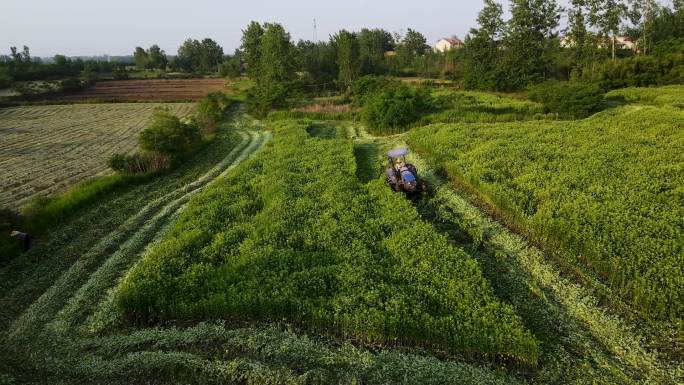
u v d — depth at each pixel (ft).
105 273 41.88
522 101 139.03
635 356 28.22
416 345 30.14
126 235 51.24
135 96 226.38
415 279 35.78
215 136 114.21
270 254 40.40
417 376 26.86
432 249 40.04
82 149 103.76
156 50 373.40
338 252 40.52
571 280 37.37
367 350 29.78
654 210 44.70
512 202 48.34
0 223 48.57
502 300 34.37
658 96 122.11
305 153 78.89
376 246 41.83
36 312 36.09
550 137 78.07
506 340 27.99
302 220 48.32
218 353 30.30
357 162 79.71
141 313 34.65
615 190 50.75
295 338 31.07
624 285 34.12
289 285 34.99
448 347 29.27
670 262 34.37
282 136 98.73
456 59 242.17
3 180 76.64
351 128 117.50
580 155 65.36
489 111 120.47
